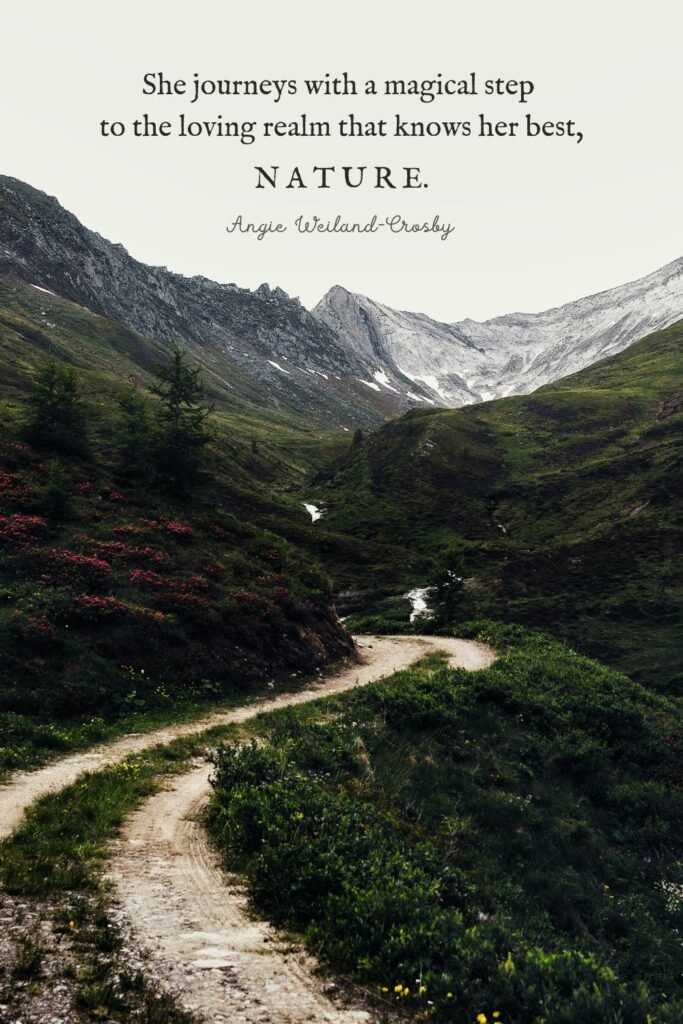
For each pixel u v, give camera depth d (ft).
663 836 68.39
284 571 138.62
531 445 483.92
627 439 465.06
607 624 190.80
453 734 78.54
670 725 95.50
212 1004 21.12
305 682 102.01
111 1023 19.03
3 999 19.48
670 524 266.16
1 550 93.71
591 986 23.97
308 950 26.73
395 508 375.86
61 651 75.25
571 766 79.00
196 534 130.52
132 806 45.32
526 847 60.13
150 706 75.72
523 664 114.11
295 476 538.47
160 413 172.24
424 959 25.50
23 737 58.70
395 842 43.11
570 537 289.74
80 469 139.64
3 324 610.65
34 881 29.66
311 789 49.11
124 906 28.86
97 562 98.22
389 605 222.07
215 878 34.19
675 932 54.29
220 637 97.55
